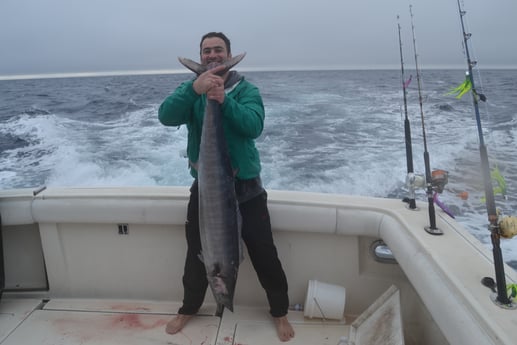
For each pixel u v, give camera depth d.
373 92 22.95
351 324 2.12
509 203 6.10
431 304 1.43
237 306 2.46
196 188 2.10
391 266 2.27
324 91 23.73
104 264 2.51
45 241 2.47
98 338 2.17
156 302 2.52
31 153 10.17
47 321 2.31
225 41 2.01
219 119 1.82
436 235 1.72
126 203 2.31
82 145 10.75
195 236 2.13
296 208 2.19
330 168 8.34
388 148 9.64
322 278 2.36
